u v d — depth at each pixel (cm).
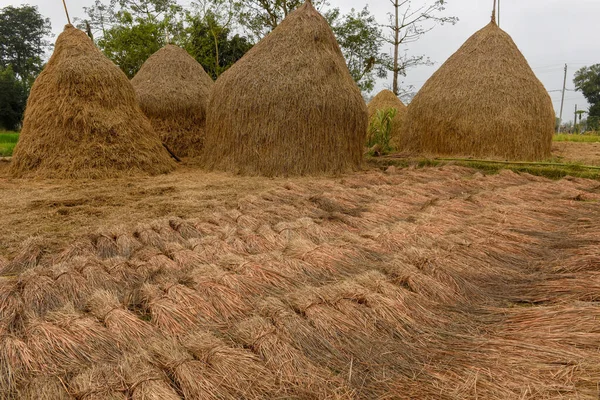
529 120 1137
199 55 2723
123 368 245
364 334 300
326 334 296
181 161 1193
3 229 535
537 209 635
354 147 1064
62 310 318
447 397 231
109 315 311
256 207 661
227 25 2741
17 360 261
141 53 2652
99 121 919
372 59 2350
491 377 242
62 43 980
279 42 1033
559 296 357
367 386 248
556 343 271
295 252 442
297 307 327
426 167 1095
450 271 396
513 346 273
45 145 902
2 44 5722
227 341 292
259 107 965
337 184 854
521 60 1216
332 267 416
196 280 368
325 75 1012
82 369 258
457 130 1184
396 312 323
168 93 1286
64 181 859
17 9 5872
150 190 785
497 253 458
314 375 252
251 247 479
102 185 827
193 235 524
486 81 1172
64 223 566
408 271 388
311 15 1080
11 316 310
